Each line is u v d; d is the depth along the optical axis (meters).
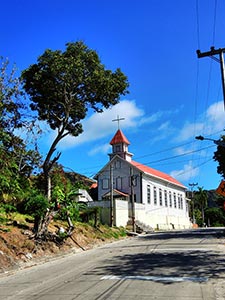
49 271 13.84
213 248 19.06
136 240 28.22
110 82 22.67
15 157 18.89
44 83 21.80
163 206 60.06
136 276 11.32
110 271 12.65
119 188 53.97
